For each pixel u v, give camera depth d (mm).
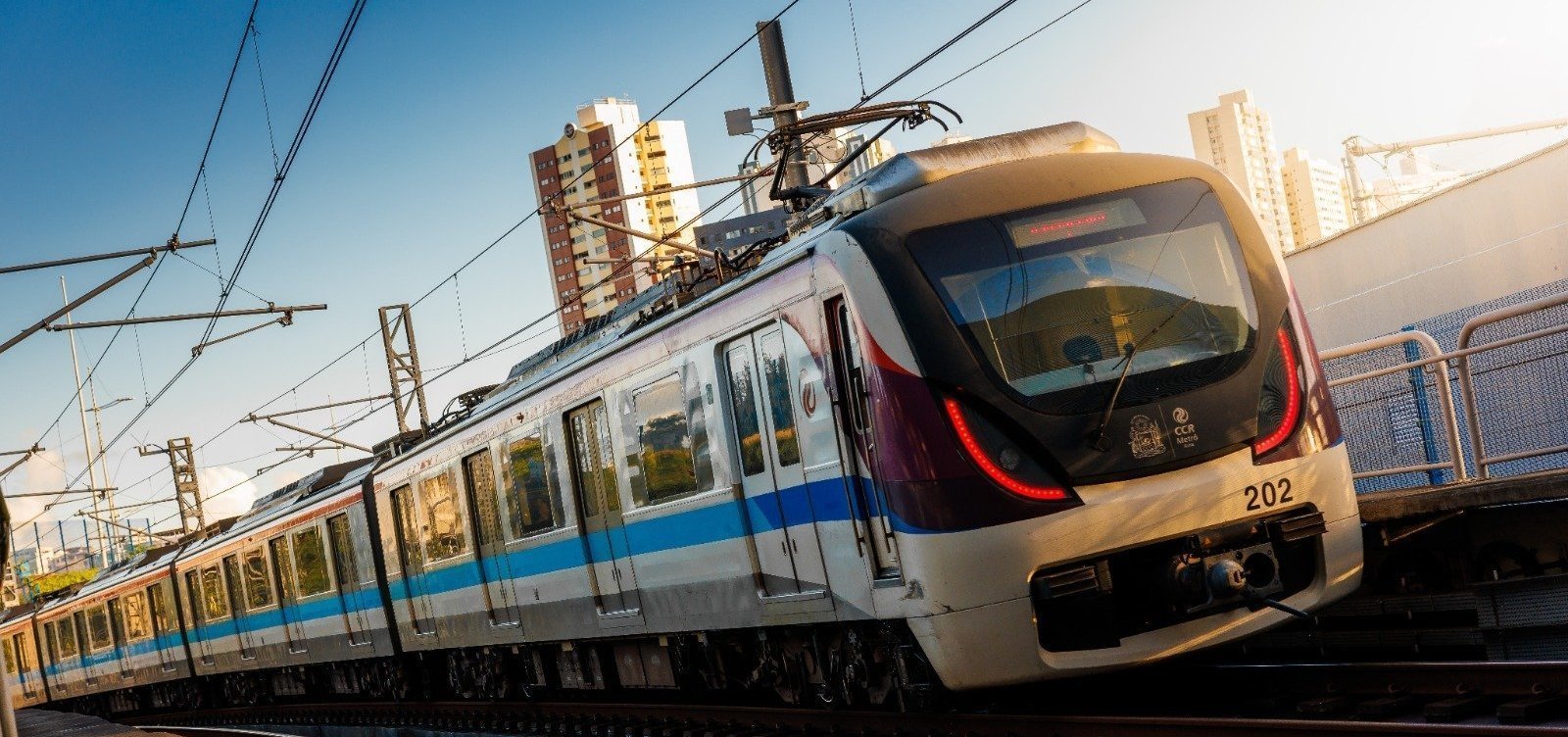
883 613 7848
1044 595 7188
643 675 11898
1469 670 6953
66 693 34188
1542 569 8281
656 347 9992
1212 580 7293
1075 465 7230
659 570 10391
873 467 7672
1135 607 7465
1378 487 12758
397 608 16797
